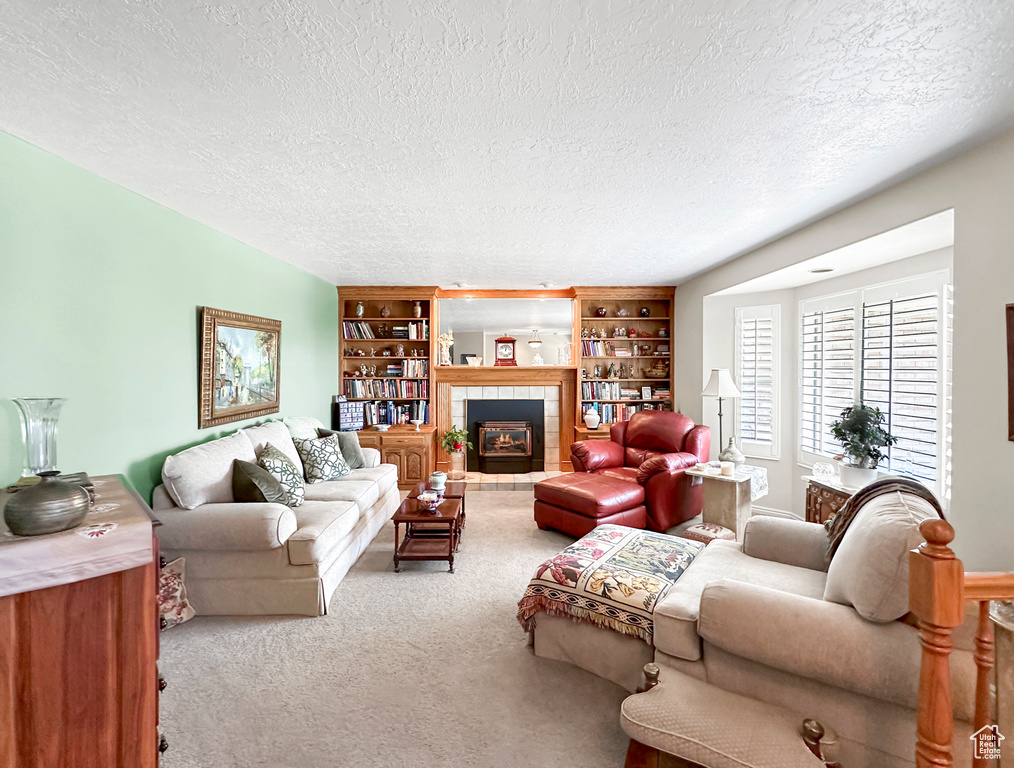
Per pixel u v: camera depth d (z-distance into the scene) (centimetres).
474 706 196
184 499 275
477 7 127
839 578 160
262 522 264
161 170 239
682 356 573
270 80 162
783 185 258
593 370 633
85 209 239
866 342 372
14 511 107
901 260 338
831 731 142
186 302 318
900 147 213
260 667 223
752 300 494
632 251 410
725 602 163
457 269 488
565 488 395
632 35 139
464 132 198
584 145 210
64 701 103
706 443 450
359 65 153
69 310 232
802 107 180
